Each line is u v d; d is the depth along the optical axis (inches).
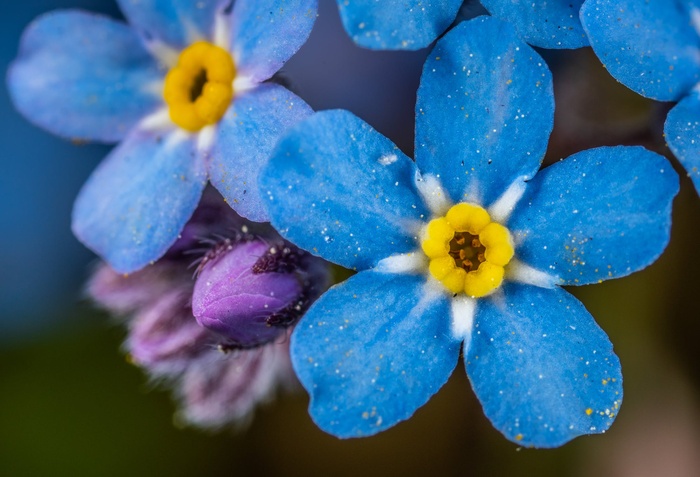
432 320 1.8
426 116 1.8
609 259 1.8
